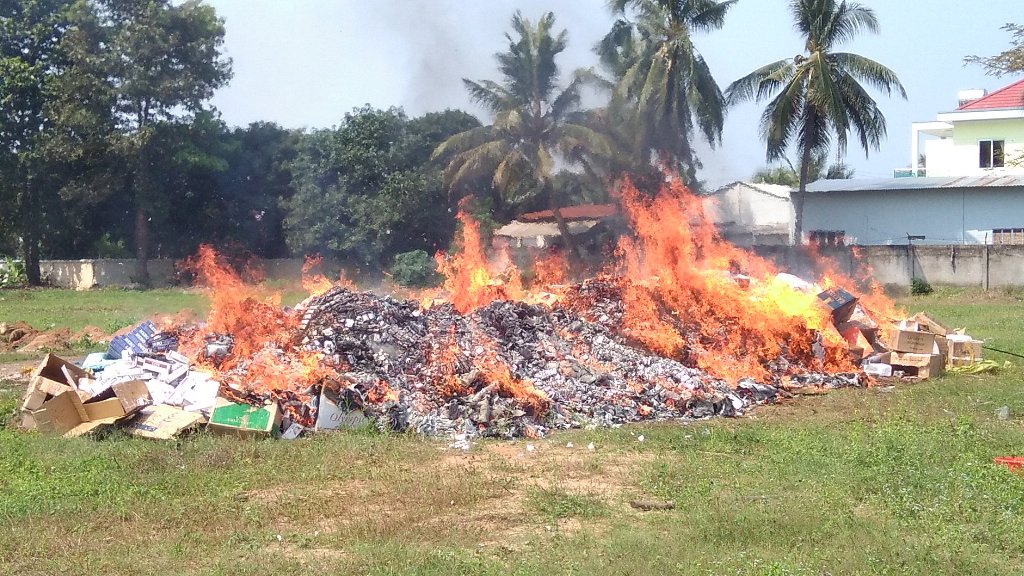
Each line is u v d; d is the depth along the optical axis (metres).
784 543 8.39
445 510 9.68
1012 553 8.24
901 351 19.00
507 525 9.22
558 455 12.17
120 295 49.19
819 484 10.23
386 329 15.56
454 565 7.90
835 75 43.47
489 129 47.50
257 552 8.43
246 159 58.34
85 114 53.59
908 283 41.44
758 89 44.38
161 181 56.16
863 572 7.64
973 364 19.50
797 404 16.17
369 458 11.81
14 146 56.31
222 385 13.64
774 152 44.78
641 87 45.34
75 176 55.78
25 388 17.59
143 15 54.88
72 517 9.45
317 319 15.71
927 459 11.10
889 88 42.84
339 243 53.03
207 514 9.53
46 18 57.69
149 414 13.12
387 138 53.91
